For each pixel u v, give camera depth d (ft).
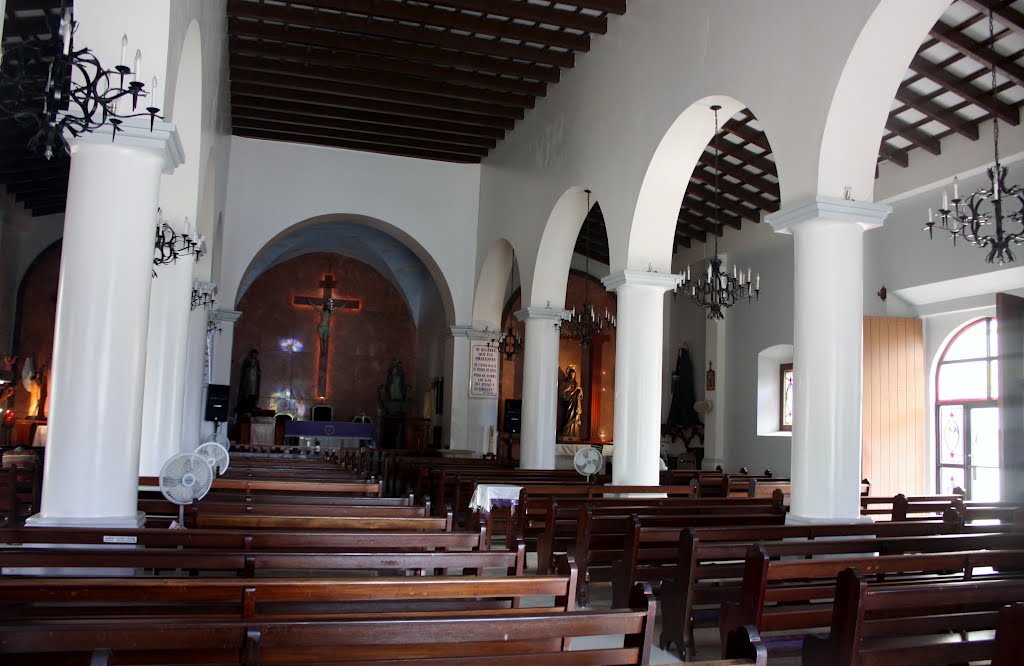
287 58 44.06
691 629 17.78
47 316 62.49
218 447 27.73
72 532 15.80
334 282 81.61
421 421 75.00
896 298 45.03
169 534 15.88
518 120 51.67
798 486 23.53
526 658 9.41
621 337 36.04
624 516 23.12
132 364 19.54
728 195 54.29
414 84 47.34
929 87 35.65
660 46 34.17
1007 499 31.07
